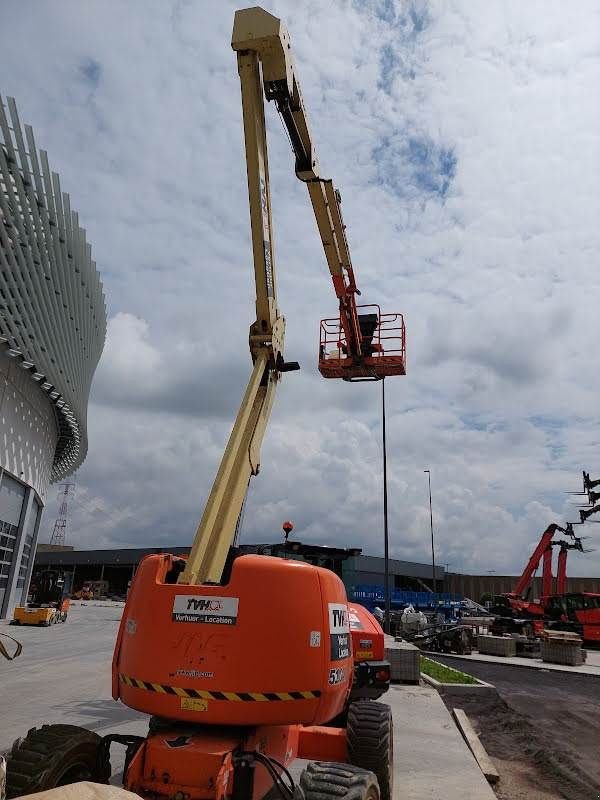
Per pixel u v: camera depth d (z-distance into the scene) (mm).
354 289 12562
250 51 6355
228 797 3162
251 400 5109
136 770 3189
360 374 15406
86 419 38750
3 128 17938
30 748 3305
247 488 4914
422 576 74500
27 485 30922
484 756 7477
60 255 23641
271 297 5820
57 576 33906
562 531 36188
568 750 8375
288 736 4395
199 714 3240
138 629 3504
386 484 25688
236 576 3414
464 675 14438
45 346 25531
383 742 4684
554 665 19812
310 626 3441
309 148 8695
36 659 16016
